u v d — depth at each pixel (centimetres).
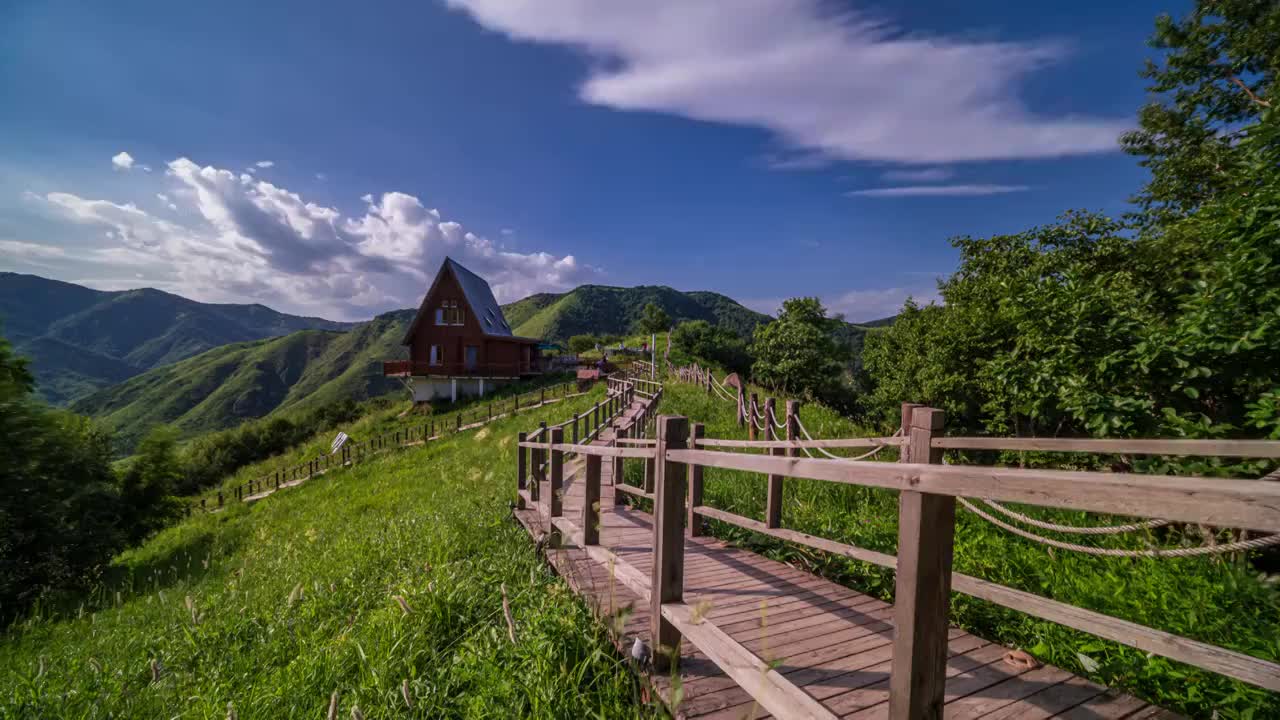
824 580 439
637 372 3597
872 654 307
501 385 4022
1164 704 281
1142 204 1326
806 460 197
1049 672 291
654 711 273
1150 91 1445
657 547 296
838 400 3897
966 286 1427
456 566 514
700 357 5072
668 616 280
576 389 3173
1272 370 464
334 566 646
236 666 379
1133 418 550
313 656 362
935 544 148
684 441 296
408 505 1107
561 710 279
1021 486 124
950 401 1084
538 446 729
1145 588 384
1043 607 258
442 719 298
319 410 4266
